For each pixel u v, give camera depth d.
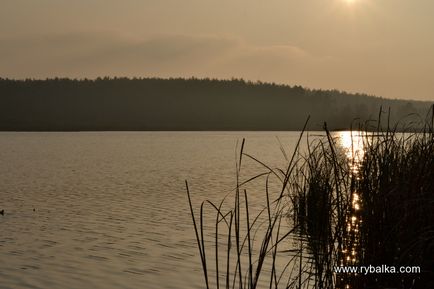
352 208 9.34
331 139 9.52
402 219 8.73
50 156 65.00
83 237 18.86
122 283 13.49
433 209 8.89
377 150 10.13
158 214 23.42
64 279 13.89
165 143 101.19
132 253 16.41
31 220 22.34
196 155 67.69
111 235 19.14
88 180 38.47
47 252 16.70
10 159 59.94
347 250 9.09
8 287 13.29
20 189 33.25
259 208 24.00
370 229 8.96
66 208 25.53
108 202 27.42
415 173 9.53
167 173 43.97
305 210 12.84
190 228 19.98
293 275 12.80
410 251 8.76
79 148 83.12
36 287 13.30
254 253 15.32
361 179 9.64
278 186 33.09
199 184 35.53
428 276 8.65
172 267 14.67
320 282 8.98
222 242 17.17
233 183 35.88
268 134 165.75
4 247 17.42
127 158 62.19
